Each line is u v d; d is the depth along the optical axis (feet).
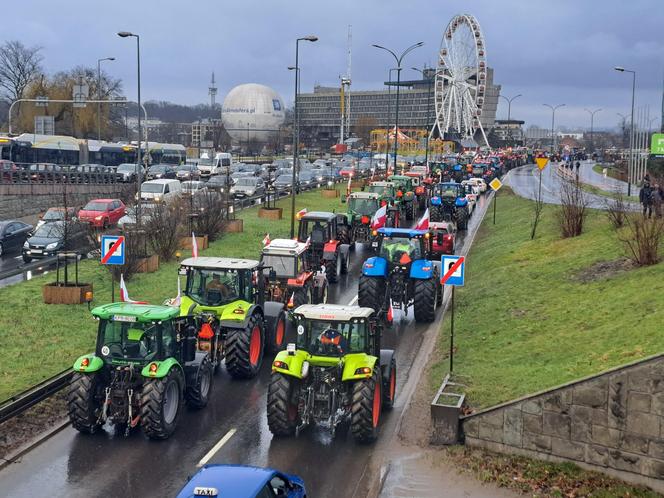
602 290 75.25
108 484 43.37
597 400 43.75
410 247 82.28
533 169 367.86
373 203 131.34
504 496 42.29
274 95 624.18
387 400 54.08
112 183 208.54
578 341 60.59
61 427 51.21
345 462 46.88
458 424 48.52
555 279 85.35
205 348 59.16
